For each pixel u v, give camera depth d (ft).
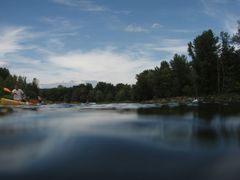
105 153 13.94
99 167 12.42
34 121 24.67
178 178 11.48
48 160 13.11
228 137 17.01
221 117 27.04
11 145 15.25
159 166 12.51
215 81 241.76
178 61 310.24
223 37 239.71
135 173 11.88
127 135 17.19
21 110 45.78
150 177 11.57
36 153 13.98
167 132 18.35
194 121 23.68
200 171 12.02
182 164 12.62
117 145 15.05
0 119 27.04
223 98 177.06
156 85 324.60
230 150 14.29
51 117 28.55
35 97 336.90
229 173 11.80
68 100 547.08
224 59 238.48
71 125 21.20
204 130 19.26
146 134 17.57
